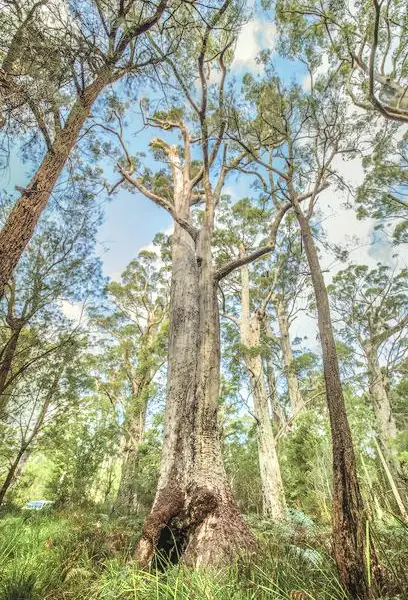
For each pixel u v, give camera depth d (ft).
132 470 52.90
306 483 41.27
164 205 33.22
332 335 12.67
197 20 22.34
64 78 16.78
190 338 23.27
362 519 8.85
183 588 10.31
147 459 56.39
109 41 18.21
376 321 66.90
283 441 52.54
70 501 43.27
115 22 17.98
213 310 24.12
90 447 46.14
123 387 65.92
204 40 23.21
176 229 32.35
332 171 26.43
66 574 13.57
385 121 28.22
